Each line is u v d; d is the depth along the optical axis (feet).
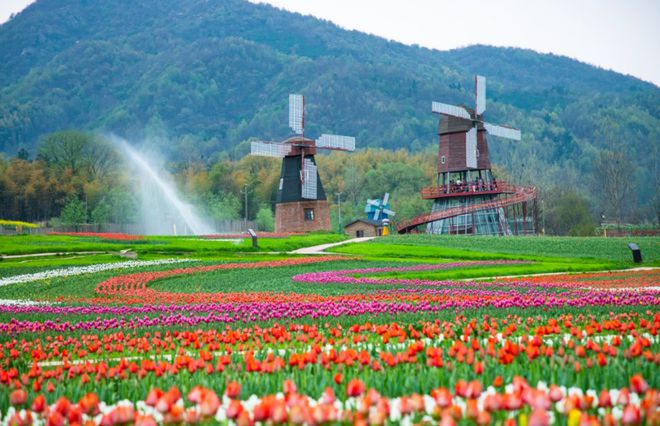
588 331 64.13
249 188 509.76
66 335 78.28
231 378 48.52
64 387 48.91
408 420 39.58
